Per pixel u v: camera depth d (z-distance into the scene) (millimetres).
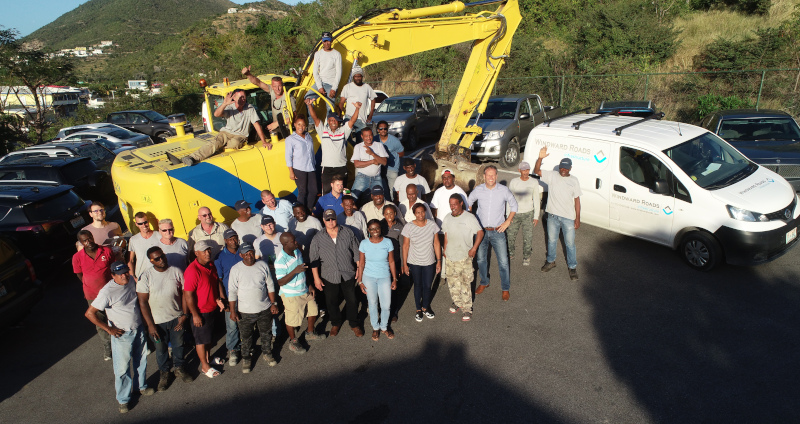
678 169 6801
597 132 7801
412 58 24828
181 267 5539
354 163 7164
